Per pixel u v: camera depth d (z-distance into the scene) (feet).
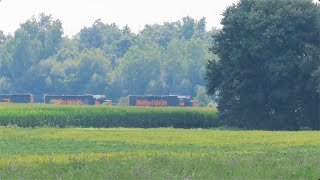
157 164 297.94
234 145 468.34
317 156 348.38
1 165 300.40
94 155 366.43
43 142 505.25
